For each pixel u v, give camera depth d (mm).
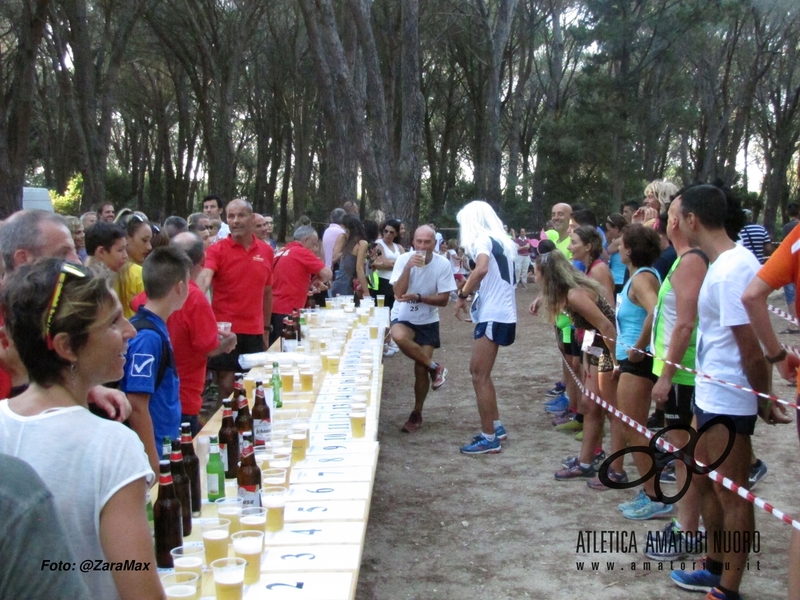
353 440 3934
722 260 3555
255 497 2951
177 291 3416
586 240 6191
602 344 5445
